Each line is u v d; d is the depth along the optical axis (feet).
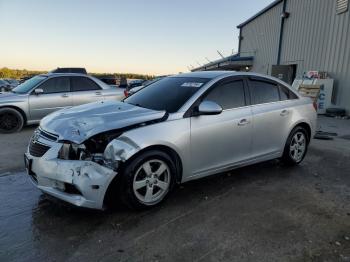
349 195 13.80
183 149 12.30
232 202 12.72
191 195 13.30
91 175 10.37
